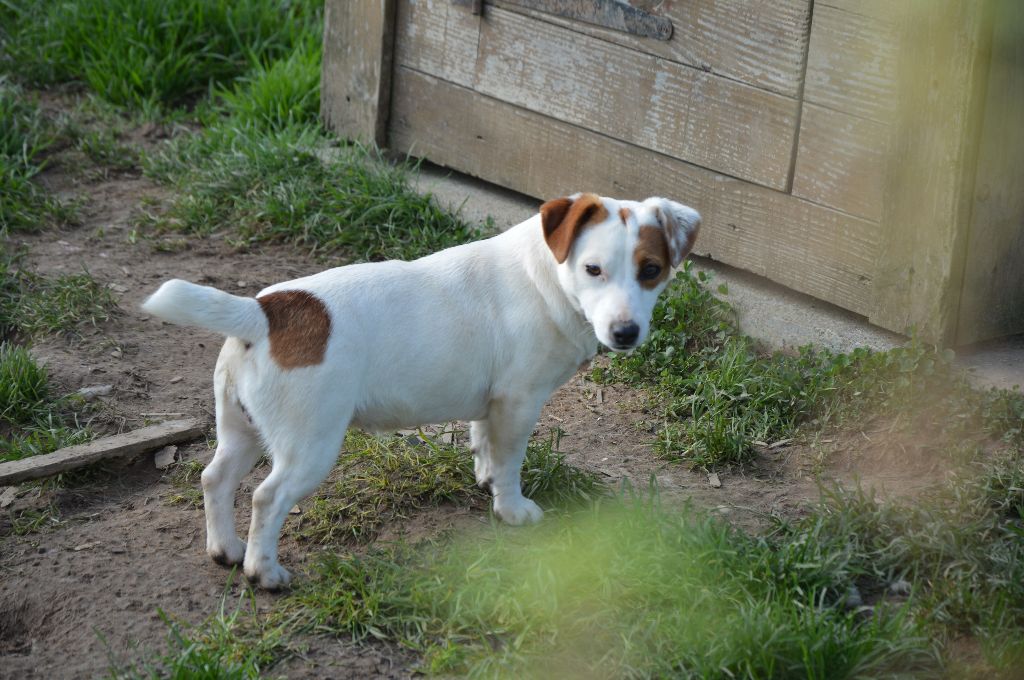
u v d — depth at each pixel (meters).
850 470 2.44
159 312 2.09
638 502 2.29
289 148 3.19
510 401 2.25
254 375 2.13
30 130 3.31
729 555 2.21
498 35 3.02
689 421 2.54
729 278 2.84
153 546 2.27
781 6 2.64
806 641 2.07
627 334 2.15
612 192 2.94
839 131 2.63
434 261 2.24
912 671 2.08
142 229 3.07
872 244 2.64
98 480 2.40
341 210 3.06
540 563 2.20
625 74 2.86
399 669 2.09
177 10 3.85
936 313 2.59
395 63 3.21
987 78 2.50
